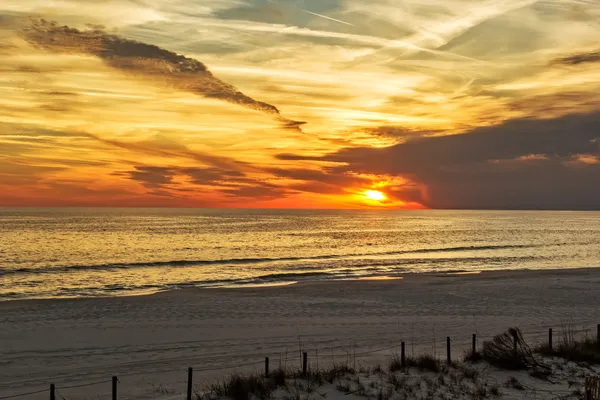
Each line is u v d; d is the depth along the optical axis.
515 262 62.06
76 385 16.88
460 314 30.05
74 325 26.25
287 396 13.52
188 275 49.16
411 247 82.44
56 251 73.12
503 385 15.02
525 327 26.36
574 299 35.19
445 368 16.52
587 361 17.45
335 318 28.52
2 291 39.94
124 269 53.75
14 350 21.47
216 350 21.56
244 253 71.56
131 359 20.19
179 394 15.27
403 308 31.67
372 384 14.55
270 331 25.23
